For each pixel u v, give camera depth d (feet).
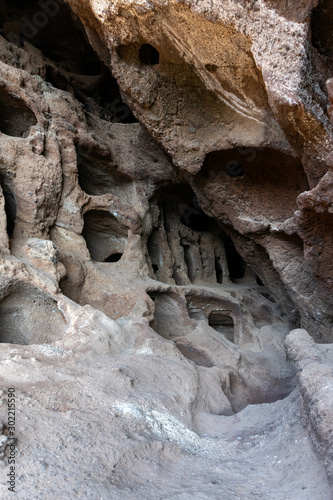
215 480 9.32
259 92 17.62
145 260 25.86
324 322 22.08
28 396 10.84
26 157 19.60
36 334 17.11
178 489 8.79
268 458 10.19
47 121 21.59
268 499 8.14
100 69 33.30
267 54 14.05
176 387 15.62
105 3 15.84
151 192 27.76
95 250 25.86
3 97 20.52
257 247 25.39
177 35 16.37
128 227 25.38
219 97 18.69
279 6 13.44
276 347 26.55
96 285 21.06
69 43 31.60
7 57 22.09
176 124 20.26
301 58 13.44
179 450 10.87
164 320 24.89
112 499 7.86
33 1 29.50
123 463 9.39
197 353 22.86
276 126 18.29
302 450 9.38
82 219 22.29
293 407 12.35
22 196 19.20
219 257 35.12
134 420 11.51
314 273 19.39
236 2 13.91
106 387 13.01
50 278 17.26
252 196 22.67
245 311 28.94
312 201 15.56
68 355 14.34
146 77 18.79
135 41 17.42
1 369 11.93
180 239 31.73
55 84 27.04
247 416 14.62
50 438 9.36
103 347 16.08
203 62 17.29
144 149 26.78
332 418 8.32
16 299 16.90
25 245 17.94
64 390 11.95
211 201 23.86
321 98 14.33
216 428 14.15
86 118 26.09
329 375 9.77
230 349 23.61
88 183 27.25
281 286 26.58
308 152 15.79
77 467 8.64
